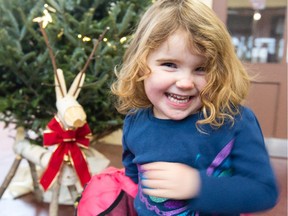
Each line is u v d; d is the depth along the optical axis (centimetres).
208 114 62
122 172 84
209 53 59
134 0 119
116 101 89
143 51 62
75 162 95
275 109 210
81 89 105
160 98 63
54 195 98
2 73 111
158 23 61
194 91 61
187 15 60
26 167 155
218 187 55
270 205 56
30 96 112
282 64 204
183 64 60
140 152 66
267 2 204
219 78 61
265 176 57
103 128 125
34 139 118
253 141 60
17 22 110
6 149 202
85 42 109
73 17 110
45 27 101
